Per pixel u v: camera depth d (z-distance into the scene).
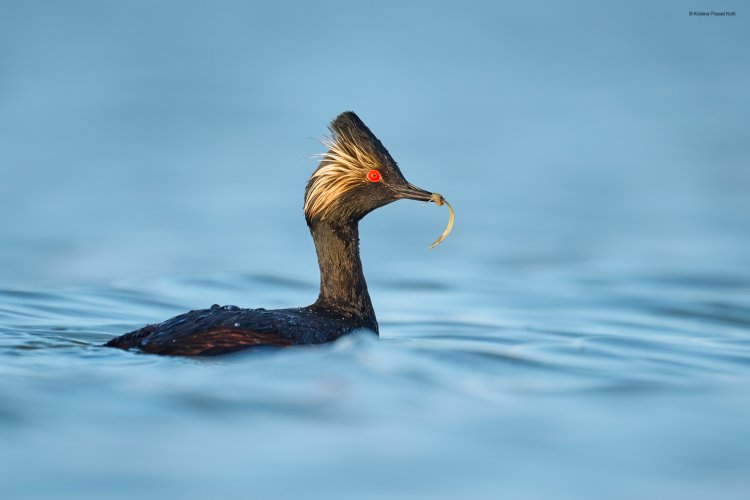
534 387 13.49
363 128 16.62
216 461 10.78
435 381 13.42
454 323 19.00
